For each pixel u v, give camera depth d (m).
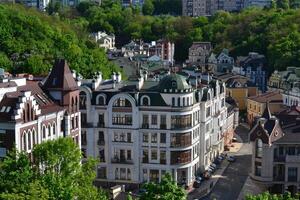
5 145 85.25
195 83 130.50
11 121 84.44
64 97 101.12
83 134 118.56
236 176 126.62
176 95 114.44
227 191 116.12
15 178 63.19
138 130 116.62
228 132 158.00
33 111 89.31
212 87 138.88
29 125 88.19
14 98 87.88
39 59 187.25
